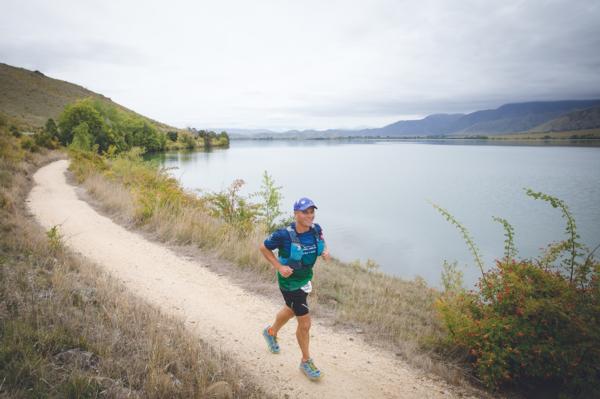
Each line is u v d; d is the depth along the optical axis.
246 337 5.12
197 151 130.12
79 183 20.33
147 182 17.75
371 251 21.39
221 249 9.00
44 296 4.66
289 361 4.57
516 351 4.23
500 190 47.12
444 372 4.49
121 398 3.02
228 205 12.93
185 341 4.20
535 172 69.38
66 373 3.14
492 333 4.50
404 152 166.12
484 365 4.36
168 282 7.05
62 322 3.97
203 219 11.23
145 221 11.38
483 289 5.22
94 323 4.21
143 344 3.93
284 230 3.90
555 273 4.84
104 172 22.09
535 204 37.59
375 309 6.41
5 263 5.54
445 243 23.50
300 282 4.03
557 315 4.24
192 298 6.37
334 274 8.84
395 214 32.28
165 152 112.31
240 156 113.12
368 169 78.25
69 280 5.29
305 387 4.06
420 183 54.34
